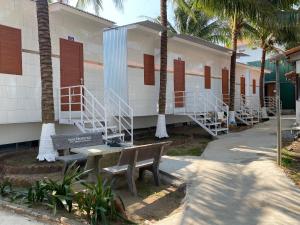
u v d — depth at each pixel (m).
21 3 10.87
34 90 11.27
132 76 15.67
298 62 11.84
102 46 14.02
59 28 12.13
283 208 6.15
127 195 7.45
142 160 7.77
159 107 15.38
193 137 16.23
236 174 8.55
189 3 16.50
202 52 21.78
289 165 9.39
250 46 31.17
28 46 11.09
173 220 5.74
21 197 6.71
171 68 18.53
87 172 7.29
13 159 10.10
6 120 10.44
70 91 12.10
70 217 5.64
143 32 16.23
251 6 13.53
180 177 8.38
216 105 19.23
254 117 25.39
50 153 9.58
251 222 5.56
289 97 37.38
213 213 5.99
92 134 9.56
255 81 33.44
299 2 14.65
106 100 14.16
